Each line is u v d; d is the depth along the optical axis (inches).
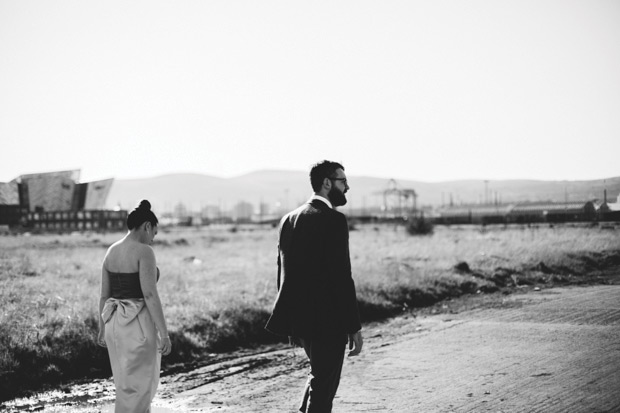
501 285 714.8
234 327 440.8
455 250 1072.2
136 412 216.4
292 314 201.9
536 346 353.4
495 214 2795.3
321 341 197.8
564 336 379.6
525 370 295.4
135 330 217.3
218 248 1667.1
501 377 284.7
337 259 198.5
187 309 465.4
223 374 334.6
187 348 390.0
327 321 197.0
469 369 306.3
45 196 2358.5
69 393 298.0
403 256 1031.0
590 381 266.5
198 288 626.8
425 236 1815.9
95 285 606.9
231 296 545.3
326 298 198.1
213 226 5374.0
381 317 534.0
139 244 221.8
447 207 3779.5
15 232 2240.4
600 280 721.6
